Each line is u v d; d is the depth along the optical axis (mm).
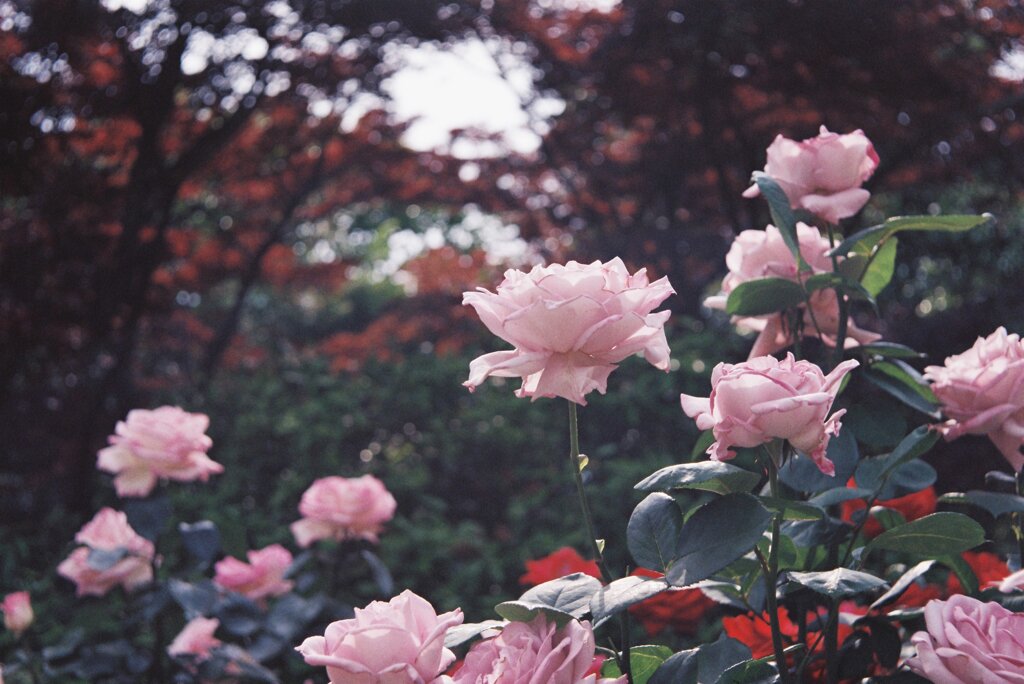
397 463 5621
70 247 6910
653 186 9062
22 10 6379
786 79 7570
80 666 2439
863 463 1327
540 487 5312
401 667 943
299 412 5742
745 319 1567
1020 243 10820
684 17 7496
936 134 7645
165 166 7758
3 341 6625
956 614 997
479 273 8750
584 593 994
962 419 1201
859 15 7055
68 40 6500
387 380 6258
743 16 7395
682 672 1031
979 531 1130
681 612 2148
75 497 6402
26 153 6590
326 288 11438
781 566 1264
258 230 9703
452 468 5426
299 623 2473
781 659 1078
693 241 8945
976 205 9367
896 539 1181
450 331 8266
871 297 1340
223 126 7633
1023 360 1166
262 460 5652
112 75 6926
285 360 8609
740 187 8492
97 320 7043
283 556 2729
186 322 9438
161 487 2418
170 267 8977
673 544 1005
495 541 4562
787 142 1453
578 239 9242
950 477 4875
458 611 1012
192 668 2303
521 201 9477
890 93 7359
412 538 4156
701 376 5227
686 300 8914
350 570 2900
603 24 8164
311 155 9328
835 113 7633
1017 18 7289
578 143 8891
